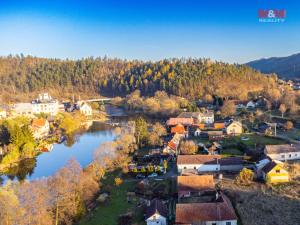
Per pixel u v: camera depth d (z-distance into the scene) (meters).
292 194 67.81
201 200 68.88
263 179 77.06
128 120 182.25
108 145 98.50
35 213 57.84
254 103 176.50
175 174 87.62
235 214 60.97
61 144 132.62
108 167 93.25
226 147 104.88
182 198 70.62
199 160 88.31
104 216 67.50
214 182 77.88
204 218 57.78
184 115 156.12
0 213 56.25
